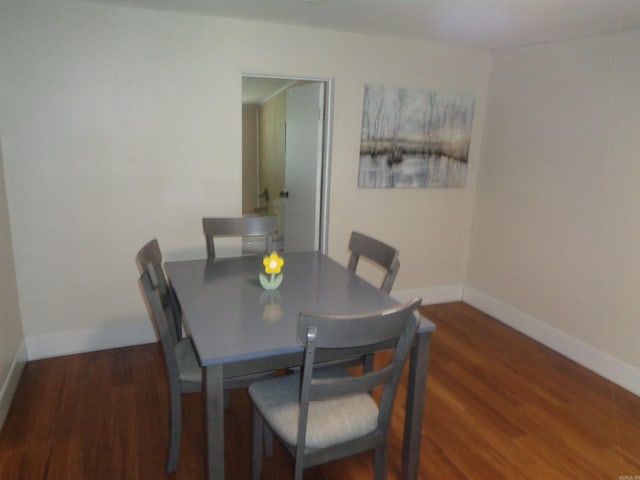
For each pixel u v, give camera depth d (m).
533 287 3.31
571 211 2.99
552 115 3.08
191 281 2.14
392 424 2.28
